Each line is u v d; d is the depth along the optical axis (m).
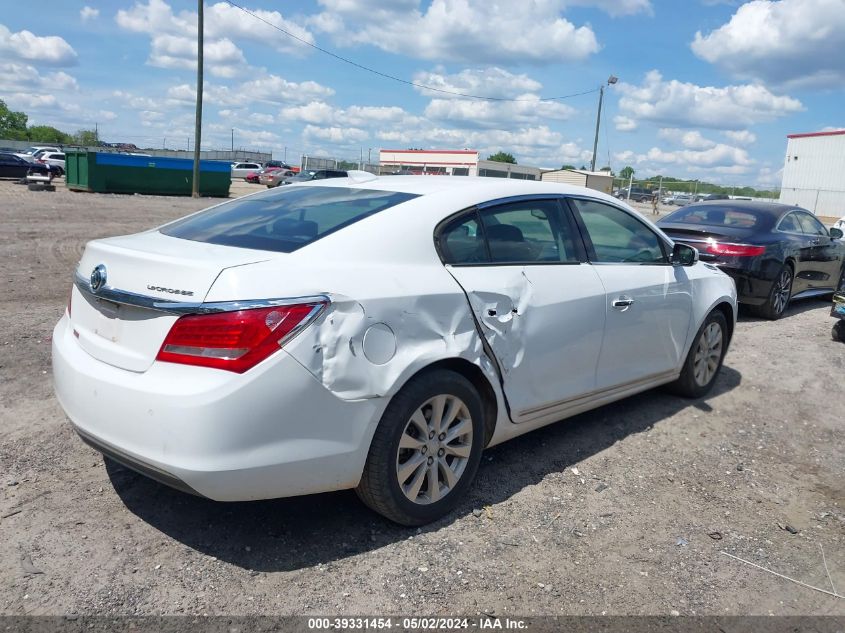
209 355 2.69
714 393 5.68
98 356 3.01
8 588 2.74
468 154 51.91
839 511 3.81
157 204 24.16
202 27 29.84
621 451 4.44
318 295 2.86
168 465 2.68
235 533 3.22
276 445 2.76
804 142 46.81
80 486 3.55
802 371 6.36
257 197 4.10
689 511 3.71
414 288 3.18
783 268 8.69
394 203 3.51
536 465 4.16
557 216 4.17
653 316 4.66
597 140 38.12
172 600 2.73
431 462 3.34
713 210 9.41
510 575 3.02
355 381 2.93
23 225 14.74
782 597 2.99
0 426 4.18
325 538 3.22
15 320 6.49
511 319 3.61
